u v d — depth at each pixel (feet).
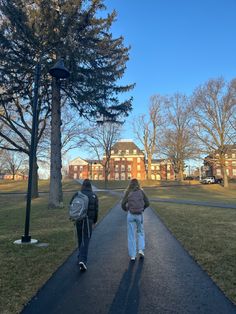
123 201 25.98
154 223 43.11
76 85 60.03
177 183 212.43
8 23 57.36
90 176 380.37
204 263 22.84
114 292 17.46
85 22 57.98
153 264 22.97
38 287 18.06
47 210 58.70
